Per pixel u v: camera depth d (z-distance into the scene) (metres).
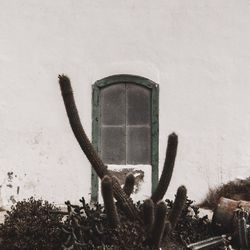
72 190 8.30
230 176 8.30
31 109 8.30
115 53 8.35
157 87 8.35
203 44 8.33
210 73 8.34
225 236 5.29
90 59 8.34
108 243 5.02
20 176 8.31
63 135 8.30
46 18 8.31
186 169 8.30
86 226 5.16
